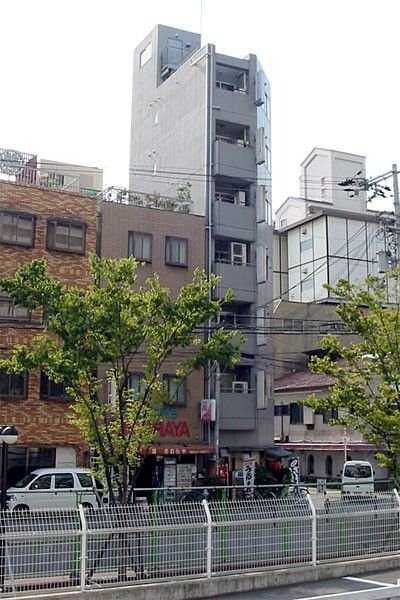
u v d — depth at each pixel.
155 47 40.69
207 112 34.25
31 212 28.53
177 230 31.86
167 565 12.20
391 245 26.81
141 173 39.56
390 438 17.28
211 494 20.89
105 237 30.17
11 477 26.66
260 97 35.31
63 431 27.67
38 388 27.56
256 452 32.62
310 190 60.62
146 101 40.69
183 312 14.66
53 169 35.16
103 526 11.80
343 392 17.56
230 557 12.87
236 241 33.50
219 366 30.59
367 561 14.38
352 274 53.06
